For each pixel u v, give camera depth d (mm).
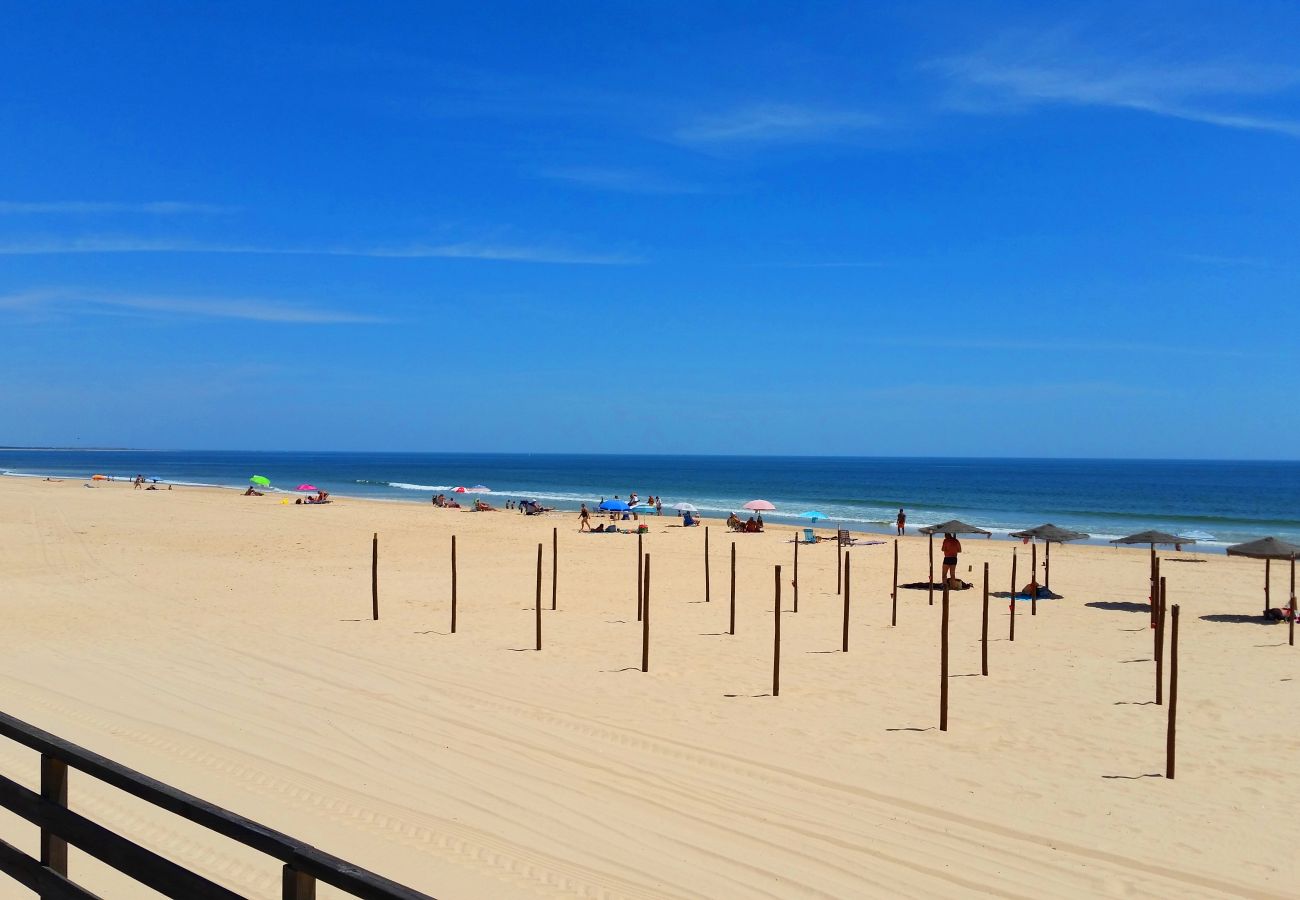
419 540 38938
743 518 61906
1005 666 16344
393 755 10305
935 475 166125
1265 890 7586
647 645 15469
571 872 7254
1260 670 16234
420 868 7062
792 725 12320
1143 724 12633
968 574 30734
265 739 10633
